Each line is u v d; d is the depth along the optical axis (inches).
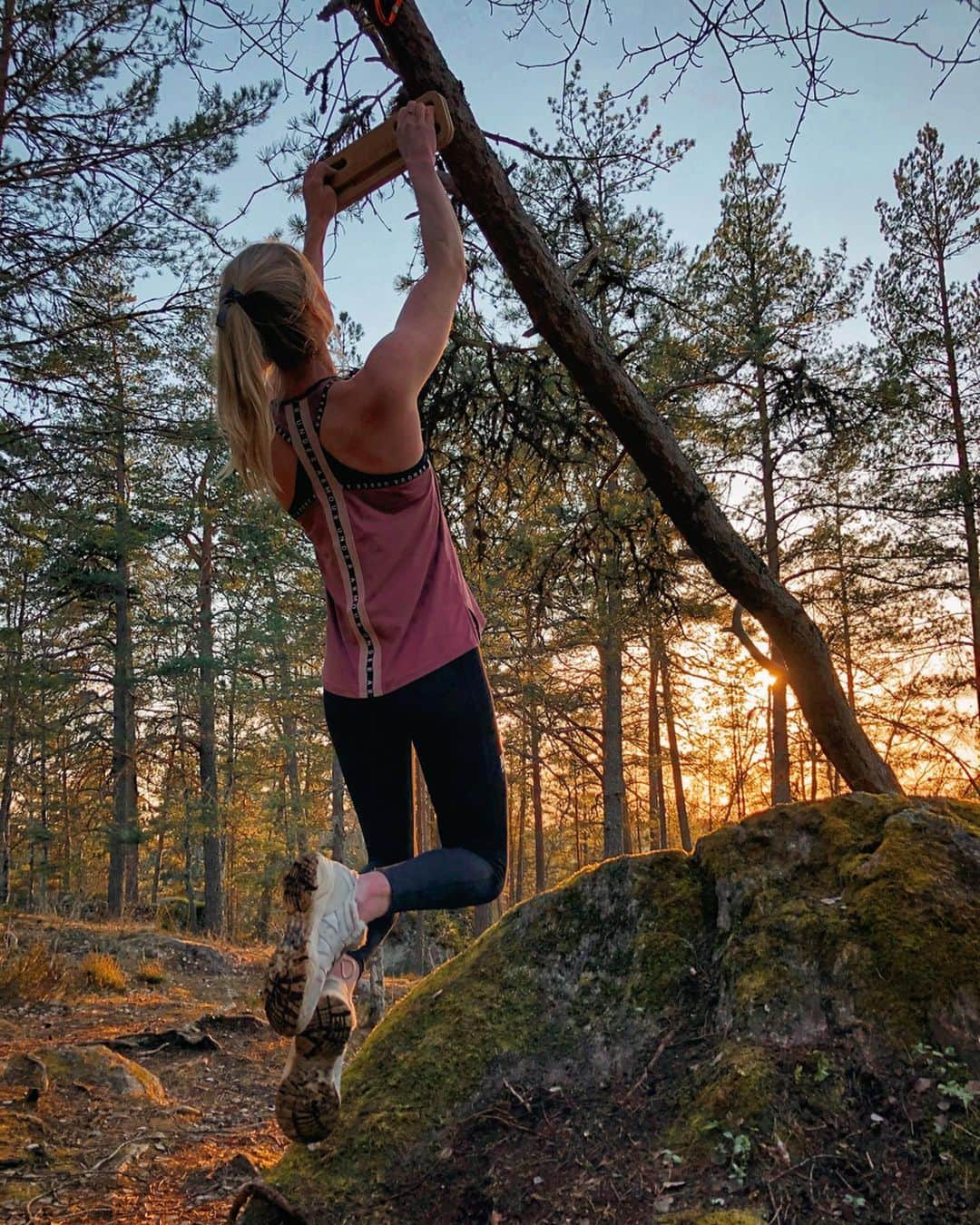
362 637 68.2
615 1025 107.8
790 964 101.3
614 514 203.6
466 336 173.5
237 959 531.8
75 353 317.1
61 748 784.3
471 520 197.5
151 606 806.5
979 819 114.4
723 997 103.9
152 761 837.8
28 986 342.6
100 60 281.0
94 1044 216.5
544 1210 86.4
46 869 791.1
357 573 67.5
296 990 61.6
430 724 67.1
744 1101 88.8
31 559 385.4
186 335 330.6
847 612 641.6
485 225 125.4
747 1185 82.0
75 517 374.3
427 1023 115.8
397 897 66.2
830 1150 83.7
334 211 84.3
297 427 66.3
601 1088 101.1
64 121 291.4
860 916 102.3
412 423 64.9
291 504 69.9
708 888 117.6
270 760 964.0
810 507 587.5
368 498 66.6
